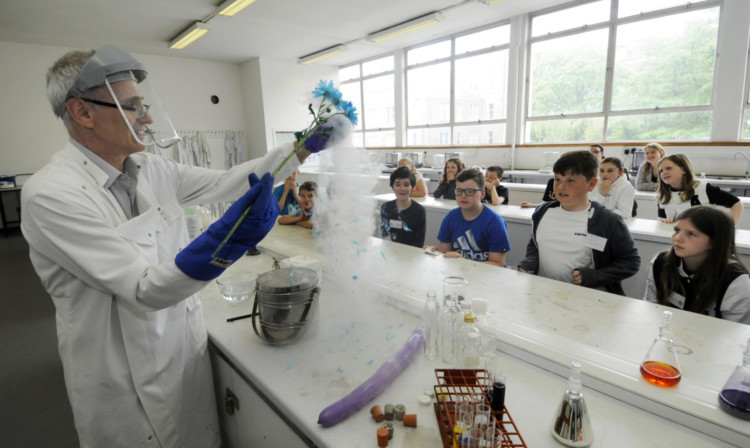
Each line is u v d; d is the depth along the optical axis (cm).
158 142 97
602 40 550
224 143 868
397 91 821
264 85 825
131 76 87
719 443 69
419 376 90
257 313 108
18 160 641
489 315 108
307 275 108
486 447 63
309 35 668
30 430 183
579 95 587
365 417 77
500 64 665
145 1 486
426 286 140
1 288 369
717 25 462
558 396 82
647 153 409
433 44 747
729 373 85
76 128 89
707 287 130
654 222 269
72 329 93
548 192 362
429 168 699
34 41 626
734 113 463
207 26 568
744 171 461
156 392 101
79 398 96
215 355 123
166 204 111
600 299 127
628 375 83
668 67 504
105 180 91
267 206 79
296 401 83
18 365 238
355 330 105
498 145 679
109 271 80
